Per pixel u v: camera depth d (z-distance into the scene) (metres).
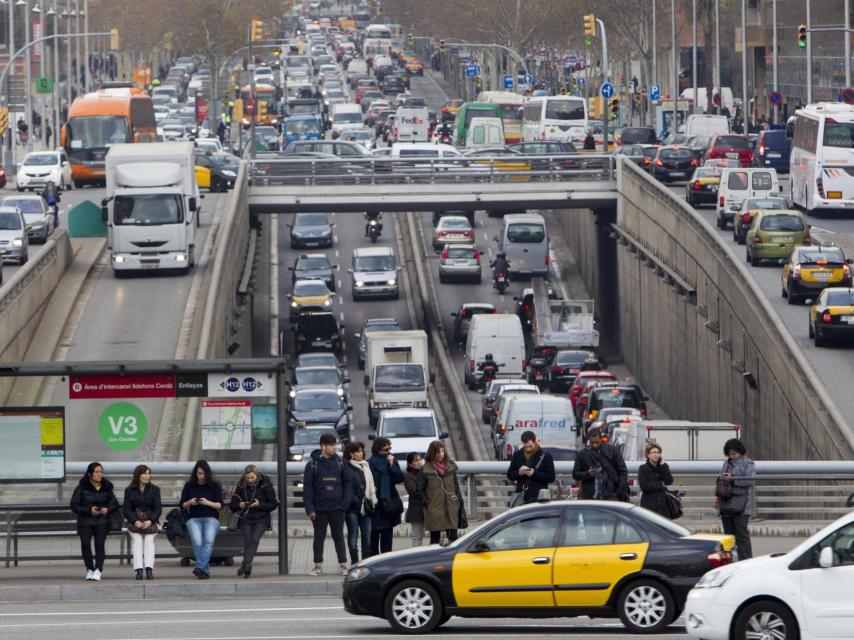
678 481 118.75
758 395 183.88
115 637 70.50
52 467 87.88
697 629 63.84
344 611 79.12
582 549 71.12
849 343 177.88
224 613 78.62
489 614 71.50
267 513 88.94
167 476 97.94
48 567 93.12
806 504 133.50
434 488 85.00
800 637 62.31
